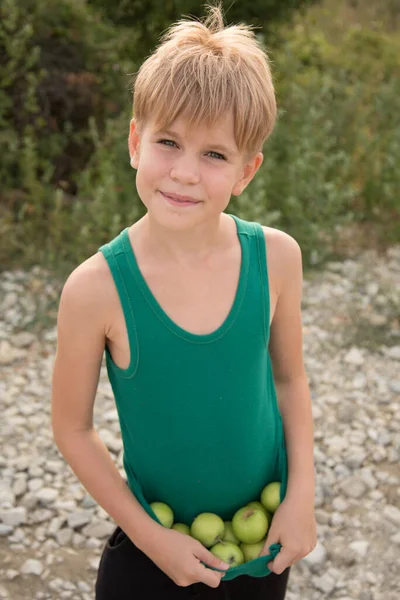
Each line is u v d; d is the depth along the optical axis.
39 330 4.25
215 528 1.71
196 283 1.56
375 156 5.55
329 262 5.02
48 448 3.40
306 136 5.27
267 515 1.81
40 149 5.46
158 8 5.88
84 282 1.54
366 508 3.12
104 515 3.04
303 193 5.08
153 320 1.55
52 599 2.68
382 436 3.50
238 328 1.60
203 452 1.68
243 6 6.10
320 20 8.52
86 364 1.60
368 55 8.04
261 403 1.72
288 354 1.83
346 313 4.49
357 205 5.62
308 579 2.79
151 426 1.65
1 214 5.14
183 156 1.43
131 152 1.57
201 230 1.53
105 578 1.89
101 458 1.68
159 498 1.78
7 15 5.57
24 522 2.99
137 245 1.56
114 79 5.88
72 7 5.89
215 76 1.41
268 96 1.50
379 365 4.05
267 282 1.64
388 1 9.21
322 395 3.80
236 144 1.45
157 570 1.82
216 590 1.84
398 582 2.78
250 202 4.50
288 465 1.82
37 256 4.86
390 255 5.15
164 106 1.40
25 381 3.87
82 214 4.91
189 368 1.58
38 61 5.59
